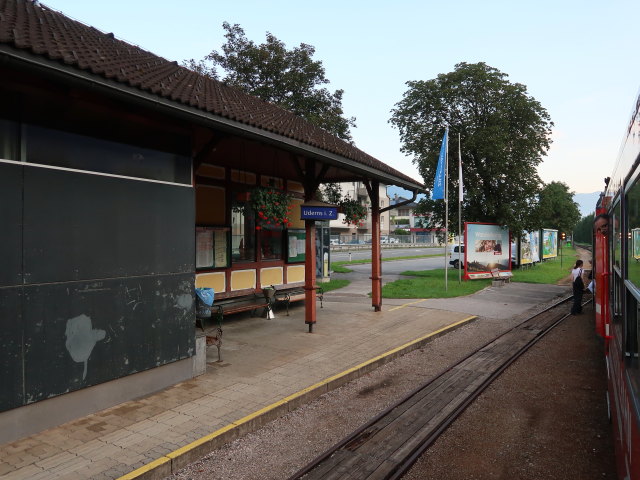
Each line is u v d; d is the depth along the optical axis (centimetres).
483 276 2242
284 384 656
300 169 922
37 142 479
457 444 504
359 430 527
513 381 725
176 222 639
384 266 3300
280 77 2091
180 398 593
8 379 451
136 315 582
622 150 392
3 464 419
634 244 310
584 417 576
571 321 1252
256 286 1174
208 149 683
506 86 2508
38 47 414
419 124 2653
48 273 484
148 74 603
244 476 431
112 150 556
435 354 886
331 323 1105
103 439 473
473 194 2473
